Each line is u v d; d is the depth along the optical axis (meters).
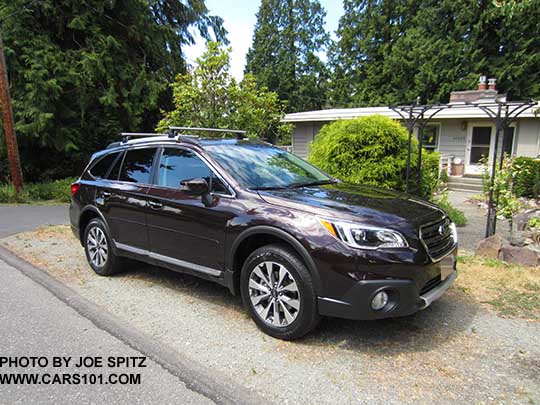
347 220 3.01
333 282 2.96
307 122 17.36
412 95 24.09
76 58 13.96
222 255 3.59
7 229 7.95
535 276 4.59
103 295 4.31
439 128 15.09
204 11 18.70
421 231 3.13
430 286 3.22
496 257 5.27
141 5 15.32
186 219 3.83
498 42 22.17
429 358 2.99
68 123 14.59
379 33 28.47
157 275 4.95
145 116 17.31
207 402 2.53
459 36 23.06
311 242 3.02
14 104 13.14
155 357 3.07
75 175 16.58
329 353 3.08
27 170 15.27
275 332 3.29
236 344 3.23
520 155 13.23
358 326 3.51
